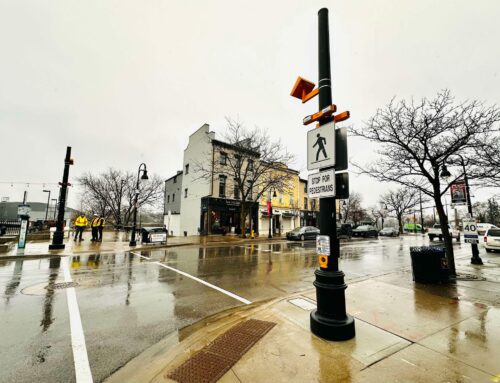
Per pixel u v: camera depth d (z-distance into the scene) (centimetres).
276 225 3091
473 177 736
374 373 268
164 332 402
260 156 2428
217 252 1402
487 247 1521
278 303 505
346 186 354
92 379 281
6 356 328
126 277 778
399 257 1302
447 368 278
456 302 507
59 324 429
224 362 293
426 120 717
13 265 959
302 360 293
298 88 443
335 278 356
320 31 413
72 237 2144
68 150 1420
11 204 5938
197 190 2736
